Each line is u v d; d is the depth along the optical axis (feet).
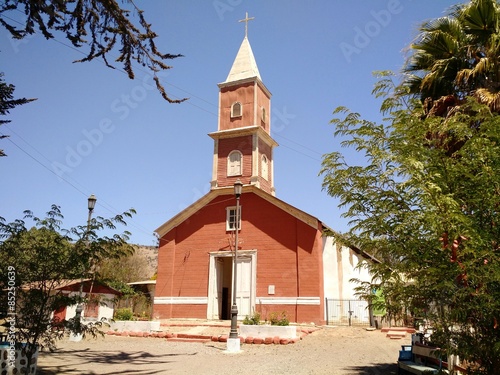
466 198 18.06
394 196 19.26
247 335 56.90
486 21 32.99
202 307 76.79
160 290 80.48
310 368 37.01
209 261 78.79
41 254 27.96
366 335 58.44
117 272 111.65
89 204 51.13
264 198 77.30
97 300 32.94
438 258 17.78
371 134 21.02
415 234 18.29
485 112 20.65
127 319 69.72
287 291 71.15
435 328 17.83
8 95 27.76
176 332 63.62
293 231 73.56
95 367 37.50
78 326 29.99
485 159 18.20
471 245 16.28
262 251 74.84
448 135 21.06
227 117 87.56
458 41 34.73
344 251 80.74
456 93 34.63
